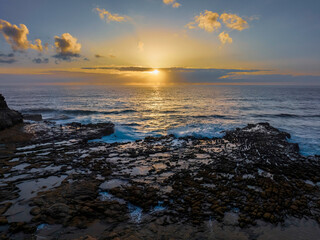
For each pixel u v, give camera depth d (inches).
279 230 214.5
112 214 232.5
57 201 251.9
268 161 422.3
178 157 448.1
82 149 499.8
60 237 194.4
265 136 639.8
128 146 538.6
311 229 218.2
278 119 1037.2
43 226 208.4
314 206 261.0
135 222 221.1
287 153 479.8
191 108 1460.4
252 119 1030.4
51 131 647.8
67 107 1481.3
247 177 343.3
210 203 257.6
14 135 554.6
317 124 908.6
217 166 389.7
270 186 305.9
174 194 276.5
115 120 986.7
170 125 871.1
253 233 208.2
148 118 1052.5
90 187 292.4
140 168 381.1
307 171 374.3
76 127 724.7
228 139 613.3
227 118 1058.7
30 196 268.4
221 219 227.0
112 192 284.0
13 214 226.4
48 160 411.2
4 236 192.7
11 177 330.0
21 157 426.0
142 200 262.4
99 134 655.1
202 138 637.9
